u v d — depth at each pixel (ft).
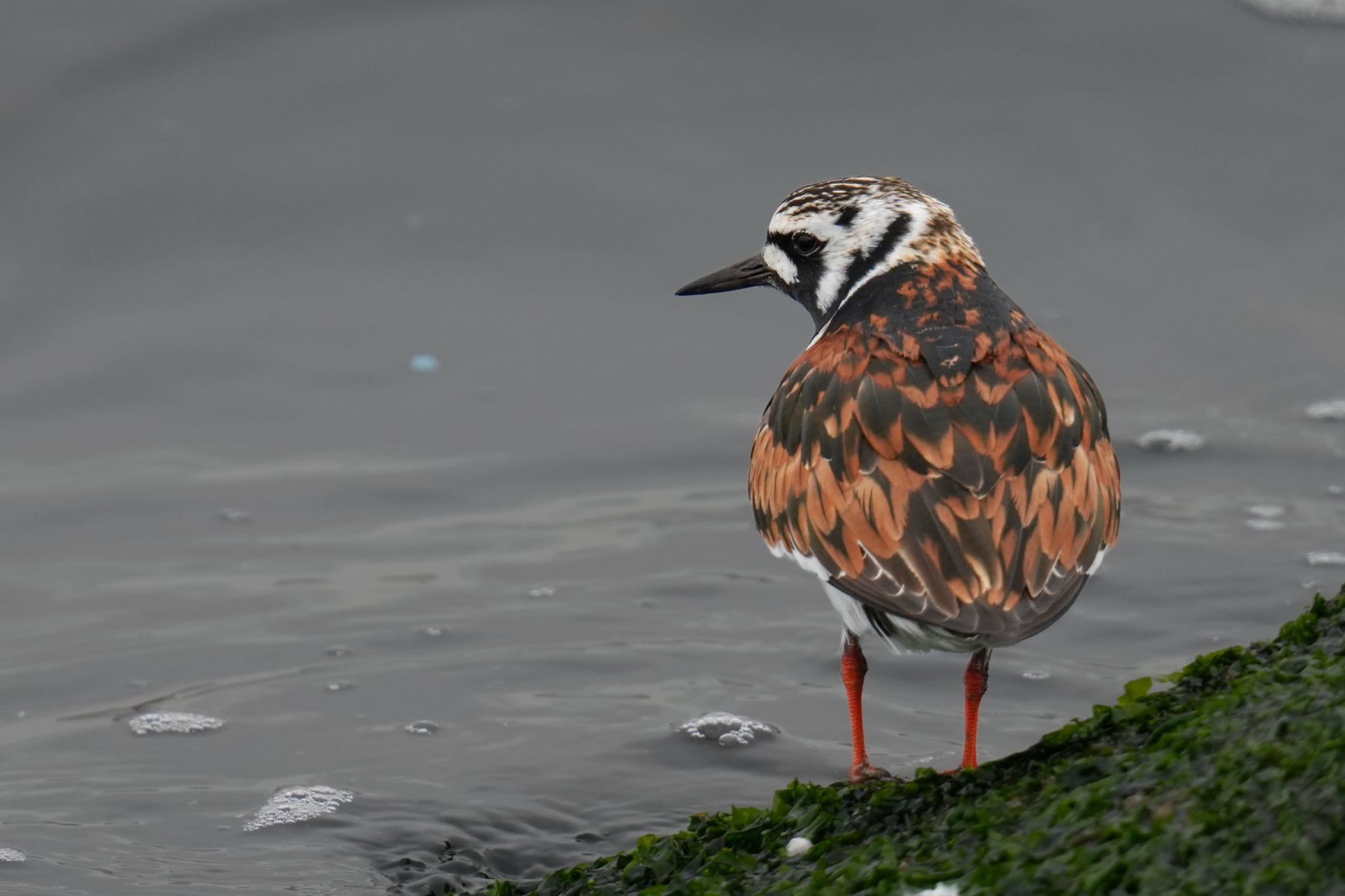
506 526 45.70
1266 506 43.57
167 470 49.01
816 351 28.45
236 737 35.40
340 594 42.24
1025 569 24.30
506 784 32.83
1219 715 22.04
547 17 68.13
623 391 52.37
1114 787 20.97
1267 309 53.31
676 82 65.36
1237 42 65.51
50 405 52.19
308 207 60.44
